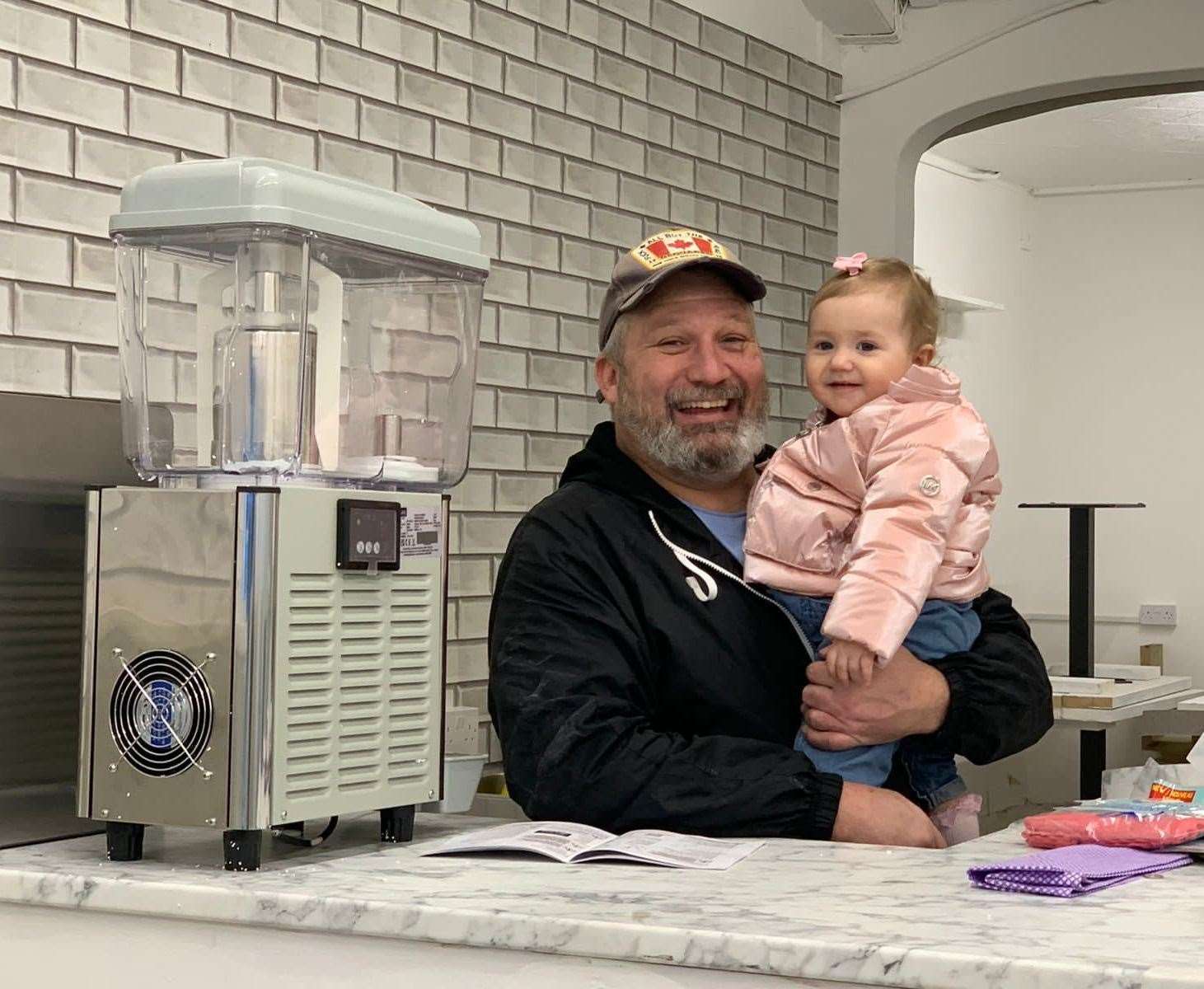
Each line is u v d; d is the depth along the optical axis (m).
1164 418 7.97
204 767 1.65
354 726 1.76
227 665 1.65
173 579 1.68
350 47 2.97
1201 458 7.88
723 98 4.03
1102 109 6.46
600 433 2.46
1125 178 7.93
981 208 7.81
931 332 2.53
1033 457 8.27
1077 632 5.70
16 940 1.67
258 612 1.65
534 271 3.44
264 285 1.73
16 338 2.32
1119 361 8.08
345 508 1.73
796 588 2.29
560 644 2.12
